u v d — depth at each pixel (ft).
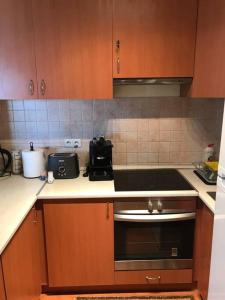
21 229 4.82
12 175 7.10
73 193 5.83
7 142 7.44
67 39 5.83
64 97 6.12
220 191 4.41
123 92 7.06
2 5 5.67
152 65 5.98
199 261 6.09
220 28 5.19
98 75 6.01
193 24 5.78
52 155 6.86
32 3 5.67
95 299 6.48
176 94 7.08
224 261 4.29
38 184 6.42
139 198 5.95
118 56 5.93
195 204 6.02
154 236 6.28
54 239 6.12
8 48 5.86
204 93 5.82
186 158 7.65
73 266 6.31
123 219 6.00
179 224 6.18
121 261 6.32
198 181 6.55
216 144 7.51
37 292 5.95
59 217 5.99
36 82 6.03
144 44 5.88
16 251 4.57
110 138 7.50
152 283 6.50
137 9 5.72
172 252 6.37
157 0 5.68
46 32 5.79
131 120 7.39
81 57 5.92
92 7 5.69
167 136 7.50
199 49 5.82
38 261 6.03
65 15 5.73
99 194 5.82
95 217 6.03
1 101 7.20
